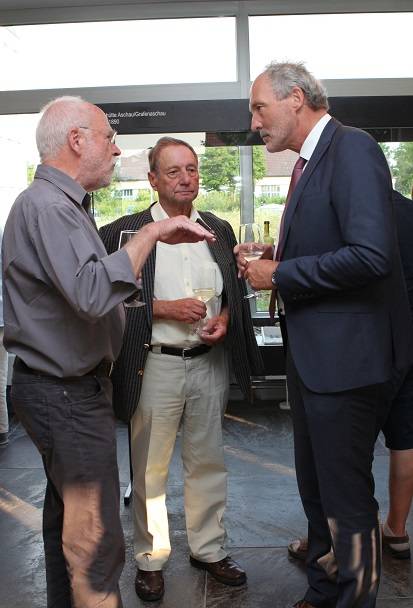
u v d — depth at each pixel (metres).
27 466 3.94
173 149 2.44
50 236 1.68
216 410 2.57
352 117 4.44
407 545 2.75
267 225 4.72
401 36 5.03
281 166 4.67
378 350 1.97
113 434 1.92
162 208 2.54
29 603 2.49
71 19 5.02
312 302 1.99
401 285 2.09
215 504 2.62
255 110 2.06
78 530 1.86
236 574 2.57
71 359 1.80
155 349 2.47
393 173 4.55
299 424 2.23
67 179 1.81
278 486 3.53
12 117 5.05
